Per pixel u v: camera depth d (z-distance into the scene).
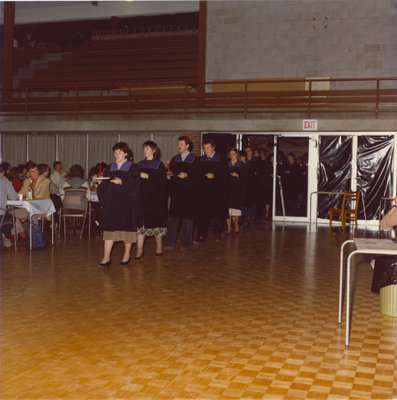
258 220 14.97
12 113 17.31
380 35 16.19
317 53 16.72
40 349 4.08
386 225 4.71
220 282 6.64
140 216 8.03
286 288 6.34
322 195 14.58
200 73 17.81
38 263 7.80
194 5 21.19
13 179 10.82
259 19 17.22
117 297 5.79
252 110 15.92
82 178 10.88
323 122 14.11
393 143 14.08
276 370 3.68
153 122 15.19
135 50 22.30
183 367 3.72
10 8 19.50
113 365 3.75
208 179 10.05
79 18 22.73
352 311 5.30
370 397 3.25
